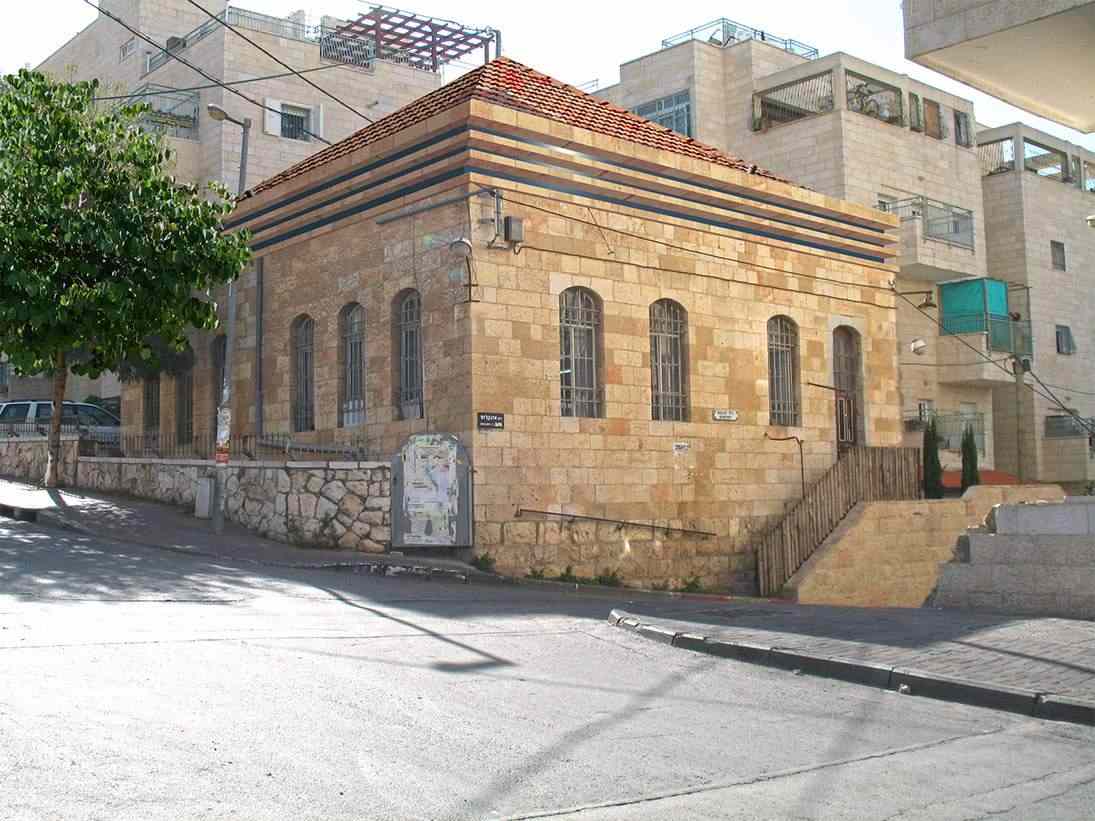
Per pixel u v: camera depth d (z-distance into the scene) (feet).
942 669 29.63
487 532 54.80
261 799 17.39
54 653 27.17
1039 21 38.75
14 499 69.10
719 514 65.31
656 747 22.27
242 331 71.61
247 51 114.42
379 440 60.54
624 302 61.72
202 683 25.08
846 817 18.07
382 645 32.04
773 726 24.81
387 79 126.72
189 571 46.34
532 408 56.95
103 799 16.89
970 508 74.18
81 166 58.75
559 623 39.93
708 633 36.17
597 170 60.44
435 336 57.11
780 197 69.87
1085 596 41.06
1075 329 123.75
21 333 58.75
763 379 68.90
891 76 106.52
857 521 68.54
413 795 18.15
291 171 72.95
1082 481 115.65
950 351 106.83
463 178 55.72
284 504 58.34
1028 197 120.16
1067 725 25.44
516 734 22.61
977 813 18.48
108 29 138.62
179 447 76.23
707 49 112.98
